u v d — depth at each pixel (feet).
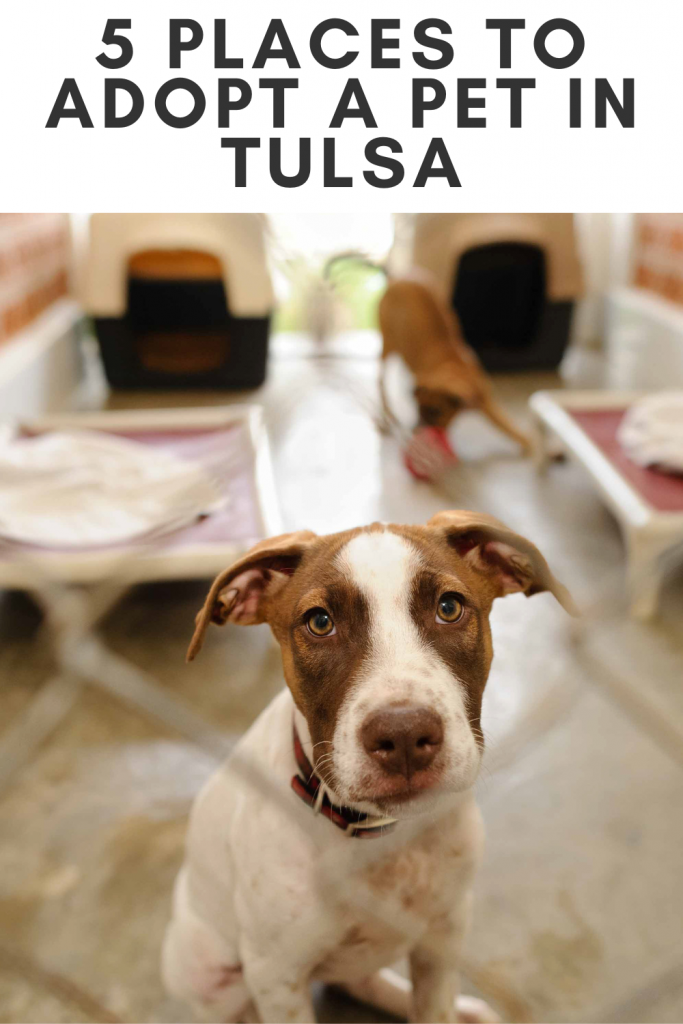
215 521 9.25
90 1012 5.67
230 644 9.48
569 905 6.39
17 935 6.17
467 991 5.81
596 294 21.18
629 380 18.84
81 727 8.25
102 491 9.32
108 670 8.68
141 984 5.84
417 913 4.39
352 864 4.19
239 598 4.41
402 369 14.67
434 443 11.51
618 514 10.15
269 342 17.42
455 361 13.39
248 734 4.87
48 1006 5.74
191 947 4.96
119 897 6.50
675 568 10.28
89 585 8.46
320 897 4.19
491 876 6.63
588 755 7.81
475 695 3.99
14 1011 5.70
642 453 11.16
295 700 4.11
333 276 9.23
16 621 9.59
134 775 7.71
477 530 4.16
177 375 17.70
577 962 5.95
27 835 7.07
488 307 19.17
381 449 10.18
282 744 4.38
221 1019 5.14
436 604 3.92
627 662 8.82
